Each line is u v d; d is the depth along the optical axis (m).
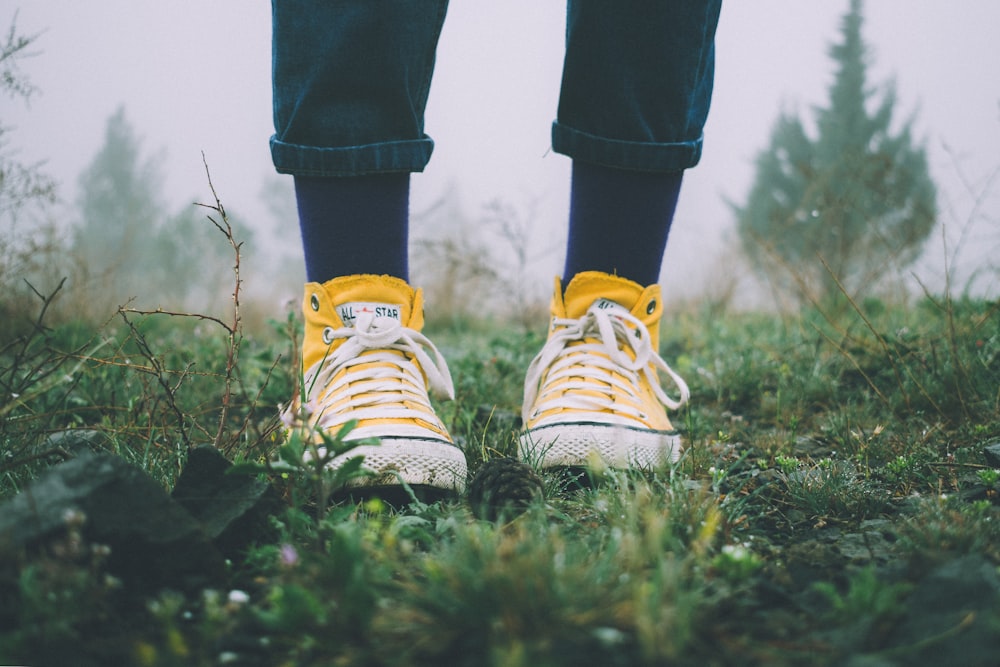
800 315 3.73
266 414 2.42
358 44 1.54
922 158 27.16
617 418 1.68
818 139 28.11
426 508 1.37
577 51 1.71
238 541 1.22
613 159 1.76
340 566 0.98
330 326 1.69
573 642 0.90
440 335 5.28
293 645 0.97
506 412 2.45
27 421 1.79
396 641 0.94
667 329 4.44
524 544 1.03
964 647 0.89
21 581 0.93
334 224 1.66
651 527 1.12
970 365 2.35
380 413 1.55
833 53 28.88
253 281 5.66
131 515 1.08
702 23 1.70
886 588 0.99
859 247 4.48
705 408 2.61
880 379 2.62
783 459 1.72
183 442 1.63
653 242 1.86
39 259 3.28
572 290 1.88
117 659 0.93
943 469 1.68
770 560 1.23
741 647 0.92
